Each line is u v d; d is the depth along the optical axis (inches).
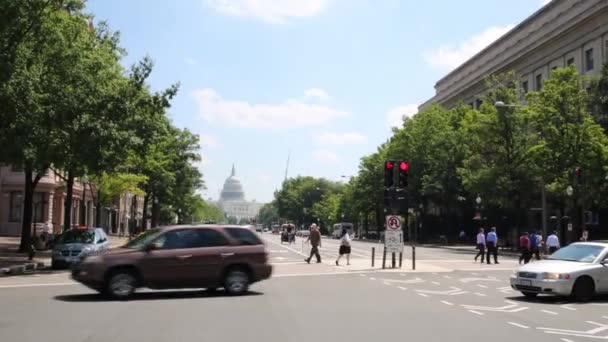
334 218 5408.5
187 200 3181.6
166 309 564.4
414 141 2982.3
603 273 664.4
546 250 1660.9
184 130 2822.3
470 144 2183.8
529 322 513.3
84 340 405.7
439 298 683.4
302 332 443.5
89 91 1117.7
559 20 2447.1
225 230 687.1
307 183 7003.0
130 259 645.3
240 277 682.2
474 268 1180.5
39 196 2242.9
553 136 1743.4
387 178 1153.4
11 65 984.9
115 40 1397.6
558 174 1750.7
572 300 670.5
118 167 1466.5
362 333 443.5
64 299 641.6
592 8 2186.3
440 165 2748.5
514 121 2012.8
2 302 613.6
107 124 1110.4
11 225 2229.3
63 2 1155.3
